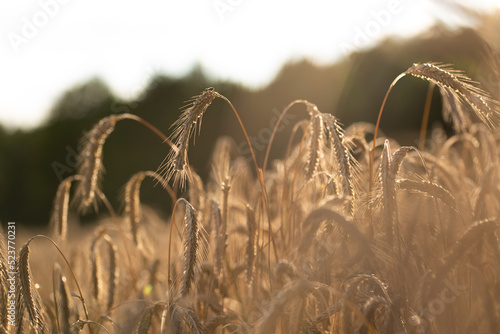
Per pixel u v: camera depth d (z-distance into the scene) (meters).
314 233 2.23
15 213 31.69
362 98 13.39
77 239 5.71
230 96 15.74
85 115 32.62
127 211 3.66
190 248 2.47
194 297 3.00
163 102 26.02
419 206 2.61
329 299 2.41
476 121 3.50
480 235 2.12
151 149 26.55
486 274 2.49
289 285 1.97
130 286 4.05
